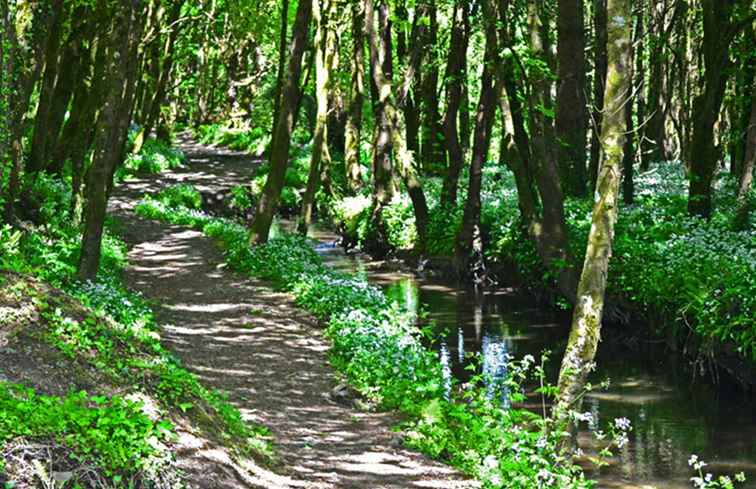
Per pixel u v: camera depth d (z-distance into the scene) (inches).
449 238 1117.7
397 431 425.7
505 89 895.7
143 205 1267.2
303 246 1003.3
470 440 404.2
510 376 400.8
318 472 354.3
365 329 595.5
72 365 324.8
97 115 1061.1
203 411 353.4
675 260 748.0
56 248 685.3
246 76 2620.6
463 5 1148.5
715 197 1055.0
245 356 557.6
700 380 645.3
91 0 852.6
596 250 372.2
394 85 1390.3
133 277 818.2
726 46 901.2
